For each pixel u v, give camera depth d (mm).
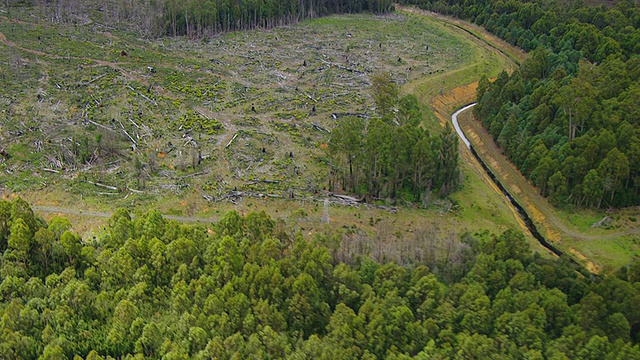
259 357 61250
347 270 73000
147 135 123938
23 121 123750
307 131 131750
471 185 120438
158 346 62969
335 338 64188
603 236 105750
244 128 130750
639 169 108812
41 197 101875
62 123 124625
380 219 104125
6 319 62875
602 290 71250
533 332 64875
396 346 65125
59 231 76688
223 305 66438
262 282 69250
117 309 64938
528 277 73625
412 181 113375
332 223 101000
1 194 101750
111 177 108938
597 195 107812
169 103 139375
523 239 85375
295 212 103000
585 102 118438
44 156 112812
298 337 66562
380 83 136750
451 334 66750
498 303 69000
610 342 64812
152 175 110625
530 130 127938
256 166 116625
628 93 123000
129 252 72750
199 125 130125
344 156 114938
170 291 71188
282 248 77562
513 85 141875
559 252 104562
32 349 62250
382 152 106438
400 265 80000
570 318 67938
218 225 81125
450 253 83188
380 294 72375
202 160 116688
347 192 111250
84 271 72938
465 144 142875
